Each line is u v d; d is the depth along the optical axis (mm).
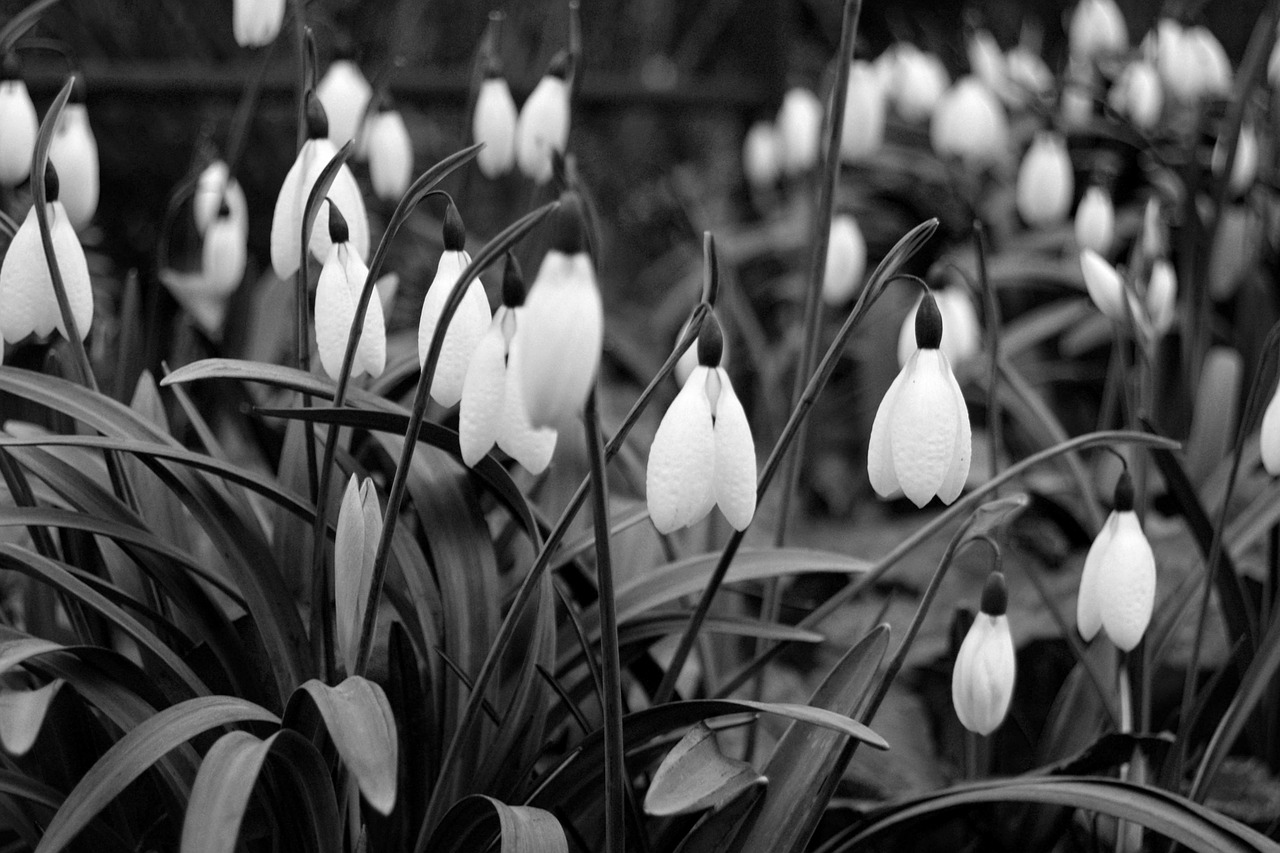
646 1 1934
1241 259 903
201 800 526
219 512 604
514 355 538
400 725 599
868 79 862
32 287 577
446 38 1679
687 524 541
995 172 1391
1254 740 700
